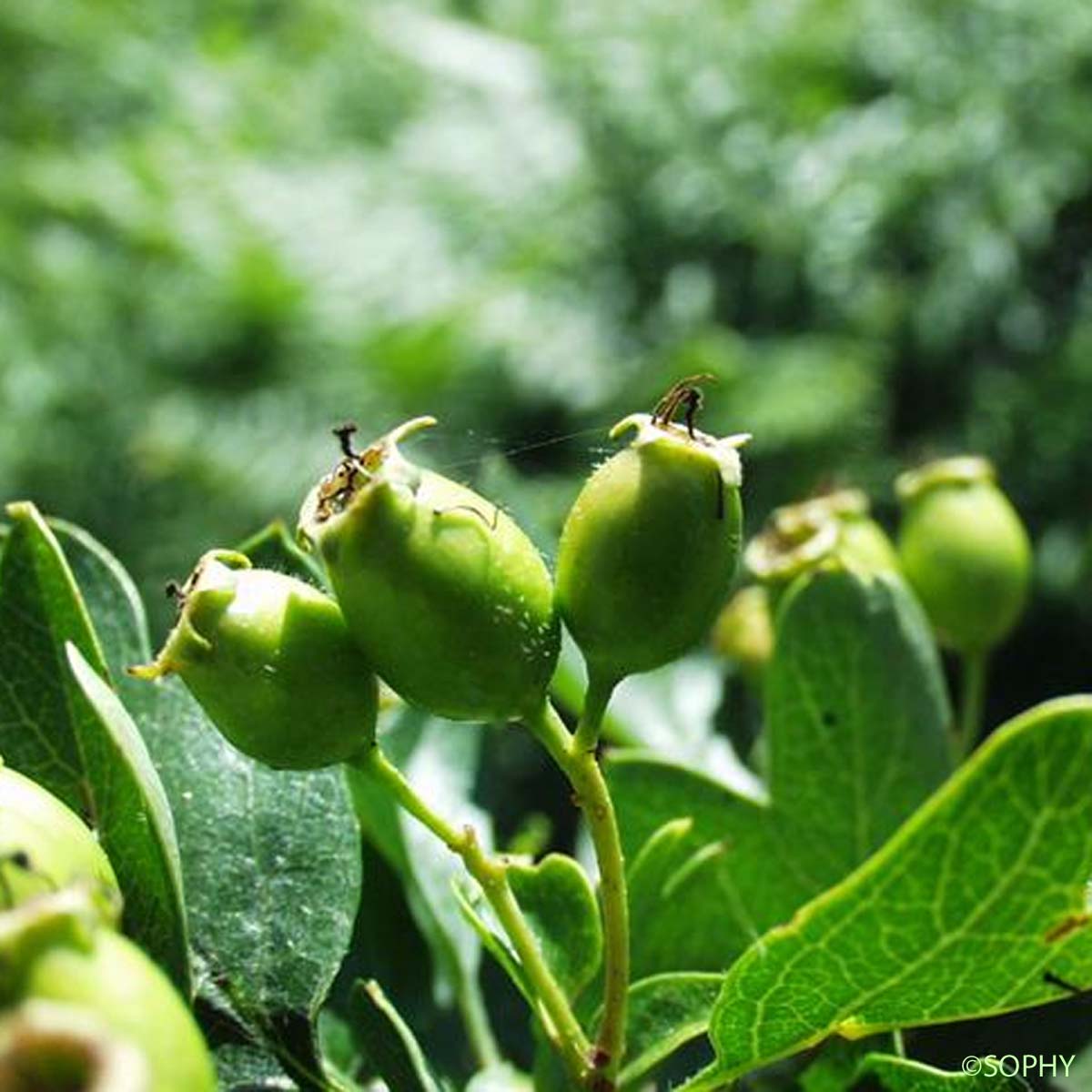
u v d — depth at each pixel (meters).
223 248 0.80
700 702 0.21
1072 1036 0.18
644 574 0.13
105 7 0.98
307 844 0.15
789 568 0.19
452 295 0.77
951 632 0.19
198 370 0.79
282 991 0.15
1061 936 0.12
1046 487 0.64
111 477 0.77
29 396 0.77
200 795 0.15
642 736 0.20
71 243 0.83
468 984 0.17
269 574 0.14
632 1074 0.14
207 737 0.15
